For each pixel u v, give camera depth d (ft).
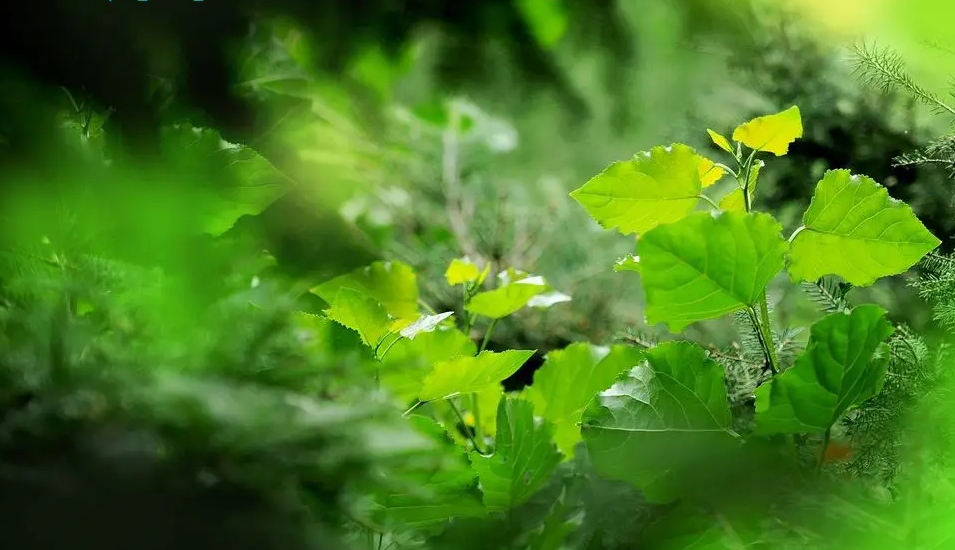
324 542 6.87
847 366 6.96
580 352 7.55
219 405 6.75
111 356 6.83
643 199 7.16
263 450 6.73
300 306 7.50
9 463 6.73
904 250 7.10
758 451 7.07
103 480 6.74
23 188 7.16
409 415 7.18
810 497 7.03
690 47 10.16
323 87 11.85
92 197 7.16
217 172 7.23
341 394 6.89
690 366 7.11
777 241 6.98
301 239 8.50
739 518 7.04
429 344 7.41
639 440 7.07
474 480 7.13
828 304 7.48
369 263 8.53
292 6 9.42
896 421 7.17
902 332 7.32
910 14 7.97
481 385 7.24
